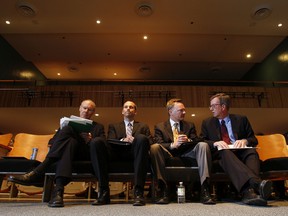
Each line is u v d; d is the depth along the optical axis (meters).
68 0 5.69
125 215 1.18
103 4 5.84
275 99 7.20
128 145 2.03
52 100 7.19
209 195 1.78
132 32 6.92
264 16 6.21
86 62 8.61
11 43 7.51
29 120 7.83
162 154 1.98
